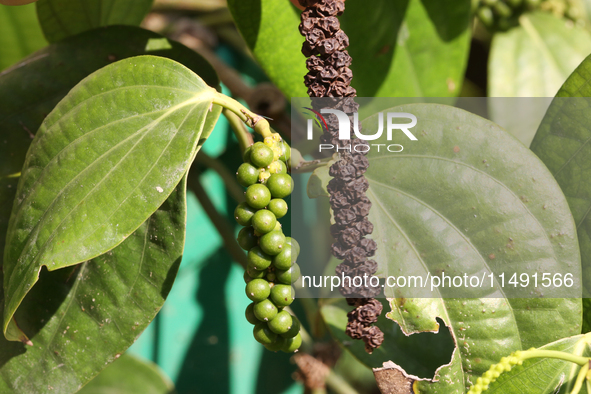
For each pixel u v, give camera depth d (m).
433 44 0.43
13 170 0.38
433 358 0.40
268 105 0.46
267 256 0.33
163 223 0.36
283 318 0.34
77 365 0.36
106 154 0.34
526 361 0.35
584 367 0.34
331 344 0.46
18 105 0.39
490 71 0.49
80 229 0.33
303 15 0.34
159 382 0.48
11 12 0.45
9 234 0.35
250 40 0.40
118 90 0.34
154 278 0.36
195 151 0.34
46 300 0.37
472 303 0.35
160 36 0.39
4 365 0.36
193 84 0.34
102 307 0.36
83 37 0.39
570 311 0.35
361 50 0.43
